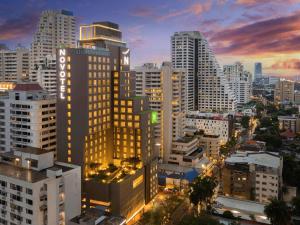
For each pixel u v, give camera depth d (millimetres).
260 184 167500
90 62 153250
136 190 157375
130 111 170500
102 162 167625
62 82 154250
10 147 175250
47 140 170875
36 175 112688
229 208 152250
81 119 151875
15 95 174250
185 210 165500
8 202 111562
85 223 109375
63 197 114500
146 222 150500
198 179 166750
